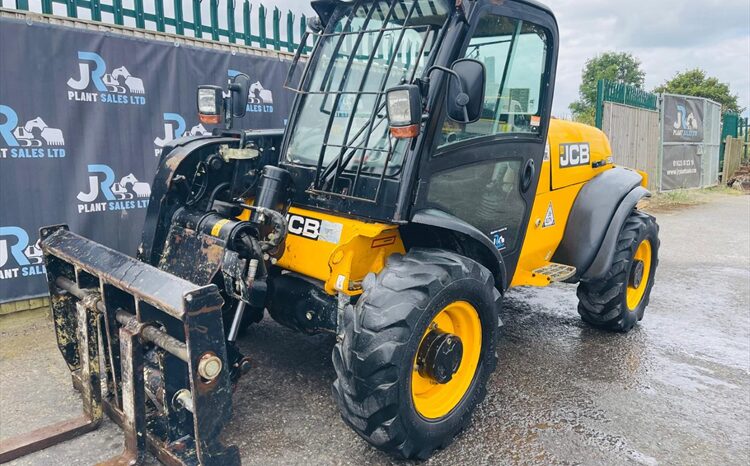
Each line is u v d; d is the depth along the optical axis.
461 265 2.63
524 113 3.30
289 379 3.38
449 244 2.95
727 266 6.48
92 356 2.72
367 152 2.80
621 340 4.20
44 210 4.23
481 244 2.83
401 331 2.37
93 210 4.48
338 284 2.73
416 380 2.68
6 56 3.95
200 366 2.09
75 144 4.34
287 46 5.87
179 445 2.41
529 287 5.62
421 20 2.89
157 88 4.76
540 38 3.29
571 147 3.99
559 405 3.20
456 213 2.94
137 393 2.39
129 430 2.43
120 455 2.49
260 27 5.60
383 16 3.03
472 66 2.41
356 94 2.81
